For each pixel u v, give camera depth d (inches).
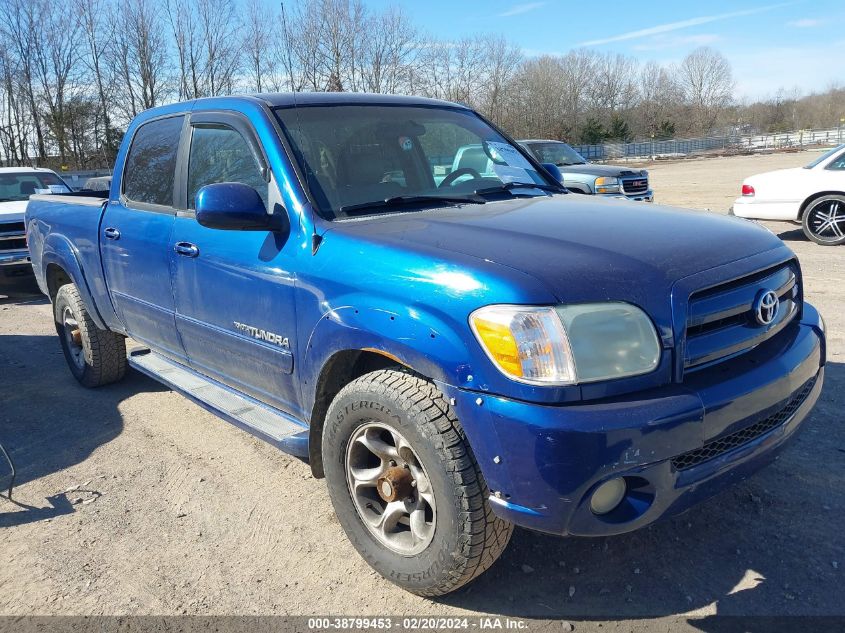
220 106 143.0
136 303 167.5
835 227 400.2
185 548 124.6
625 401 87.0
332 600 109.0
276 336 122.0
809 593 103.7
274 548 123.6
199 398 148.0
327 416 111.1
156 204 158.9
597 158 2223.2
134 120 175.6
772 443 101.7
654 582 108.4
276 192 122.7
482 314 88.8
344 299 105.4
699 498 94.2
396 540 108.3
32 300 380.8
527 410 85.4
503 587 109.3
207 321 140.9
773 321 105.8
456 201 130.1
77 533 131.1
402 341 96.0
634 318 89.0
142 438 174.1
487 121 167.8
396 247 102.3
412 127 145.2
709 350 95.3
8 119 1496.1
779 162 1401.3
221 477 151.3
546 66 2427.4
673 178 1051.3
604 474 85.0
